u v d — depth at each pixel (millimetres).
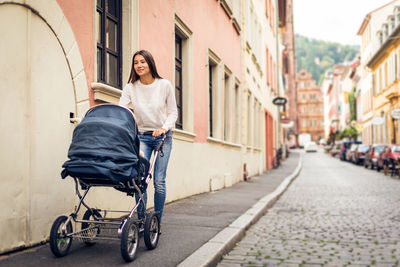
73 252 4332
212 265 4488
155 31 7828
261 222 7578
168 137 4945
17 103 4176
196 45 10570
